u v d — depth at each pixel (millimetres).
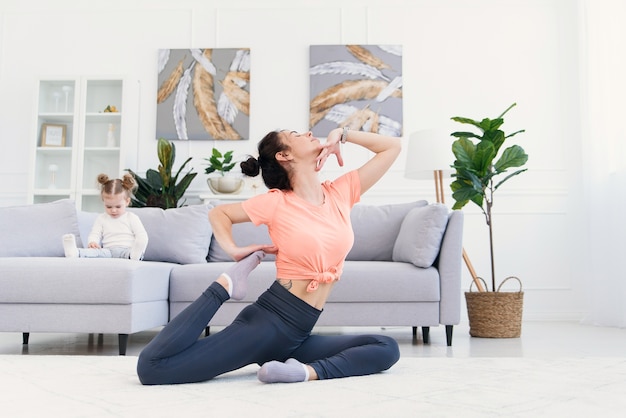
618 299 3578
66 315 2439
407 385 1482
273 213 1592
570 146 4262
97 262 2471
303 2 4461
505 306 3082
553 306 4180
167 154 4004
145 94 4426
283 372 1509
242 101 4379
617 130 3539
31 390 1457
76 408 1228
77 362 1998
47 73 4461
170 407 1229
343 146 4324
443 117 4352
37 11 4504
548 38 4363
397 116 4332
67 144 4262
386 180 4305
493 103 4355
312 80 4367
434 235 2777
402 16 4434
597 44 3746
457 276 2773
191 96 4387
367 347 1670
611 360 1974
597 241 3709
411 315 2750
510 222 4246
